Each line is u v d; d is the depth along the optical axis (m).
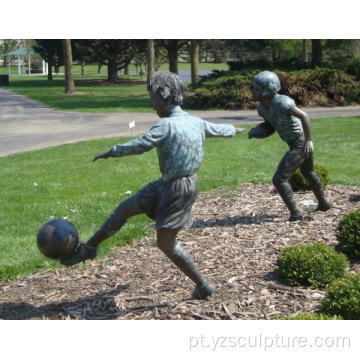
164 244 4.87
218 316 4.87
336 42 37.25
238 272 5.95
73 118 24.66
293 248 5.79
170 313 4.96
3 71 82.50
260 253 6.57
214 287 5.25
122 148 4.49
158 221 4.74
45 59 58.19
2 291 5.75
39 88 46.28
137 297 5.36
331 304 4.68
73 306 5.25
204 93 27.23
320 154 14.05
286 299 5.20
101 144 16.66
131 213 4.85
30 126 22.14
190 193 4.72
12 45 94.31
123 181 11.35
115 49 49.28
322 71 27.66
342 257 5.69
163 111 4.78
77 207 9.02
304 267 5.51
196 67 35.88
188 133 4.61
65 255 4.85
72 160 14.08
